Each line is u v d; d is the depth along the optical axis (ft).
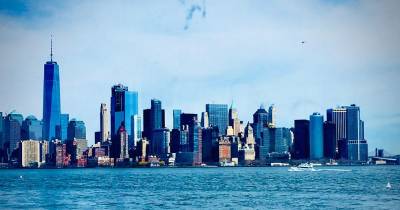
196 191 556.51
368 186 592.60
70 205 431.02
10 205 435.94
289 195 486.38
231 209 386.93
